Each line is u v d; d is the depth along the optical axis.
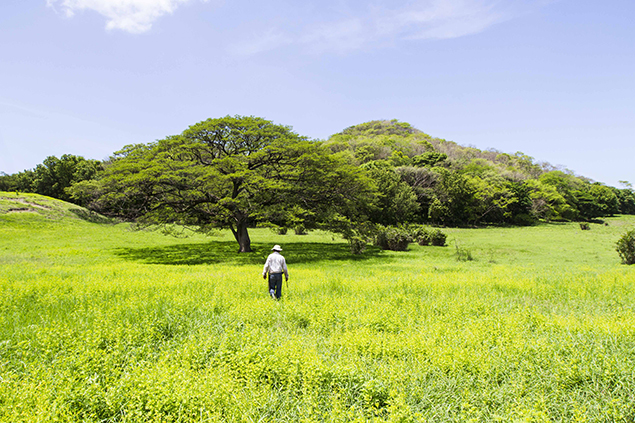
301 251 26.03
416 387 3.54
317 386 3.60
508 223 63.84
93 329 5.15
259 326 5.77
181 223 27.69
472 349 4.50
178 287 9.50
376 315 6.22
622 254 20.09
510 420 2.90
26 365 3.97
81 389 3.25
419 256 23.70
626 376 3.64
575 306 7.94
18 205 38.19
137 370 3.59
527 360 4.18
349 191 27.45
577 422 3.03
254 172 23.94
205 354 4.37
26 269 13.99
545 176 80.19
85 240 30.64
